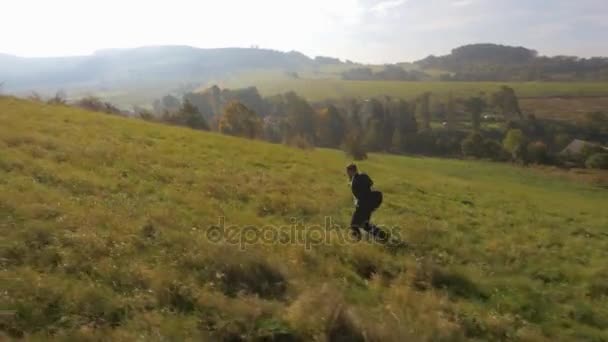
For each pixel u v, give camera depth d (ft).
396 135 371.35
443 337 25.99
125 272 26.66
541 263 42.55
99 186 43.88
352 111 458.91
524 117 506.48
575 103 588.50
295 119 377.71
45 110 85.76
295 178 66.64
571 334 30.07
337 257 36.65
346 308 24.76
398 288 31.73
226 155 75.66
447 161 290.35
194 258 29.66
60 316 21.80
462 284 35.68
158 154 64.80
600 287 37.78
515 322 30.37
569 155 320.70
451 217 56.75
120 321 22.27
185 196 46.09
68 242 29.09
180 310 24.12
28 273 24.52
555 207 76.69
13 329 20.38
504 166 285.43
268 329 22.62
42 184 40.83
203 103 525.34
